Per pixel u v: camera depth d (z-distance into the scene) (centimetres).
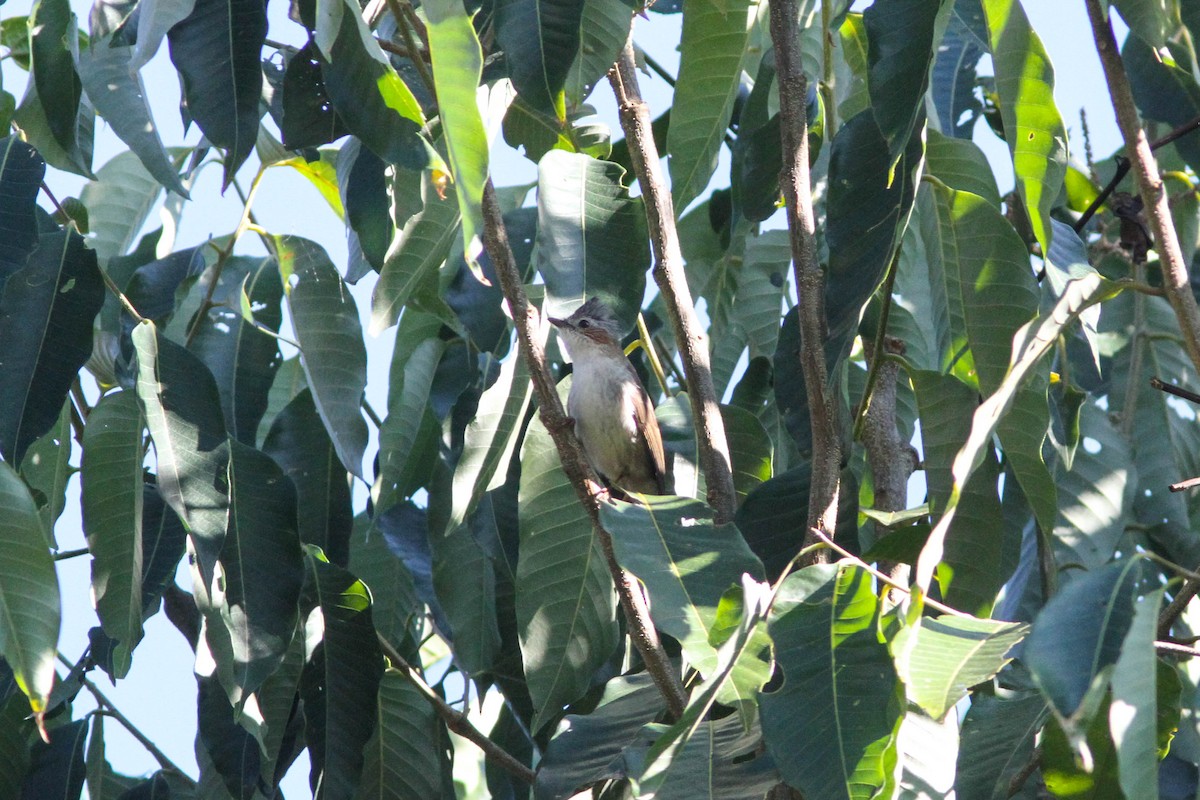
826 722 588
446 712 978
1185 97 1004
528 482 903
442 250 1008
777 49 783
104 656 981
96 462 863
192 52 830
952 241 834
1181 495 1154
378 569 1159
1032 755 844
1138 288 675
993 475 853
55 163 1033
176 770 1029
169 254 1074
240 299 974
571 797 797
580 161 859
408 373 1058
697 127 939
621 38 797
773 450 1114
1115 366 1200
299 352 988
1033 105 753
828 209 766
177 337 993
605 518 683
